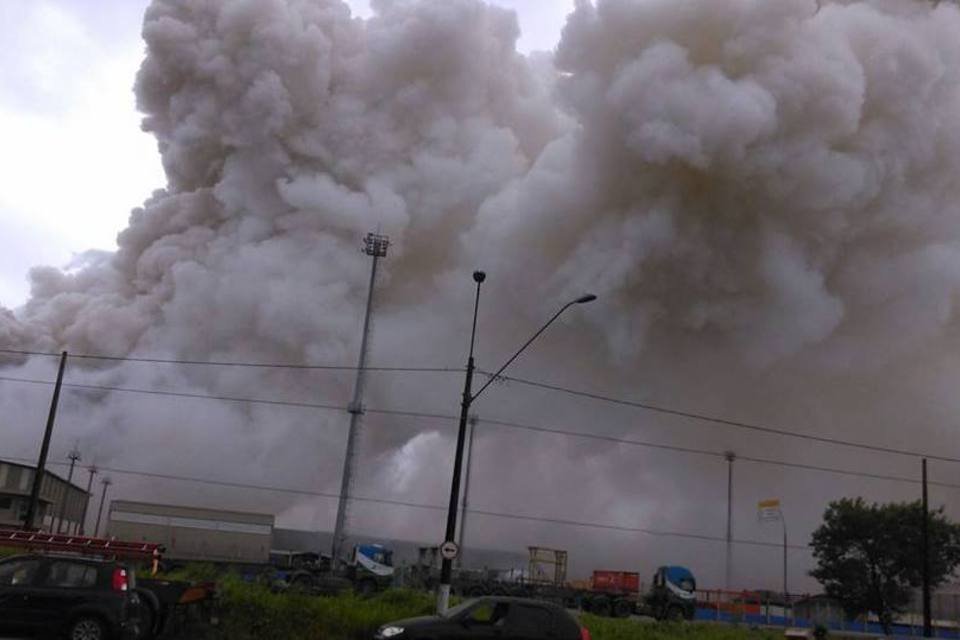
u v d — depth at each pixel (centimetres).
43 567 1728
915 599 6425
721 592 6475
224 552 5428
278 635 2128
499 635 1736
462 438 2575
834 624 5675
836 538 5941
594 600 5553
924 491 4244
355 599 2450
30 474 6412
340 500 5331
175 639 2052
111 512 5325
